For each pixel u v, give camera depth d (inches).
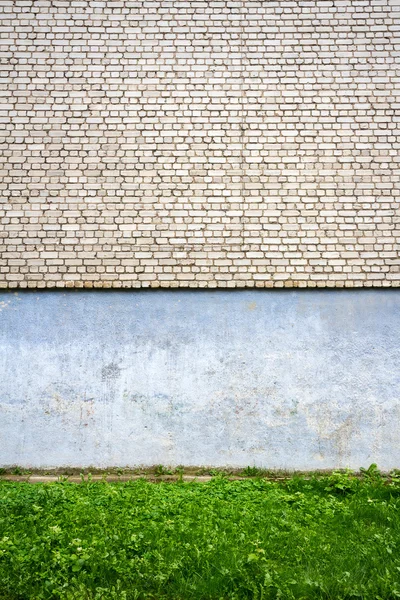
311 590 167.6
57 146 301.6
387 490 251.1
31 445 287.0
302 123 303.9
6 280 293.6
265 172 301.3
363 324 294.4
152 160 301.3
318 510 227.9
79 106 303.9
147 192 299.6
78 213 297.9
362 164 301.6
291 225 298.4
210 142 302.8
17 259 294.8
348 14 306.8
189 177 300.8
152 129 303.1
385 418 289.6
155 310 295.0
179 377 291.1
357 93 304.8
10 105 303.1
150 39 306.2
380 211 299.1
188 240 297.1
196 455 286.7
